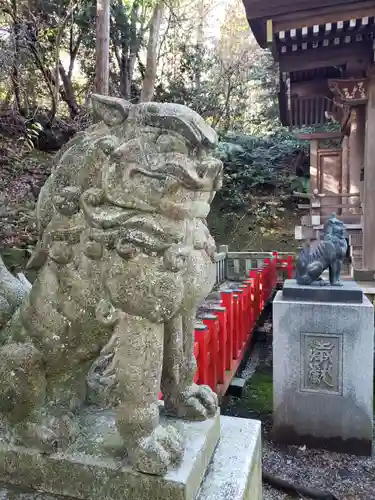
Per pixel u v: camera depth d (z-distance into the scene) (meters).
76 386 1.37
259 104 15.15
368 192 6.26
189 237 1.14
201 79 13.77
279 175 12.98
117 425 1.17
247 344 5.11
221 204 12.88
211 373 3.22
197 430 1.37
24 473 1.26
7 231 5.91
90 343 1.22
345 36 5.50
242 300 4.71
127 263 1.05
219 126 14.50
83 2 9.66
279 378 3.19
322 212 8.30
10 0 8.85
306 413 3.16
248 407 3.96
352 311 3.00
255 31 5.39
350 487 2.73
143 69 12.39
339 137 9.02
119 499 1.16
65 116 10.68
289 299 3.20
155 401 1.15
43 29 9.27
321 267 3.29
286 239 11.66
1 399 1.25
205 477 1.29
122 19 10.38
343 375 3.06
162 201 1.03
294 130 13.56
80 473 1.20
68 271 1.15
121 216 1.04
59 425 1.26
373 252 6.22
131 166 1.02
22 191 7.32
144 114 1.02
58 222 1.13
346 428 3.09
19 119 9.12
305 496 2.64
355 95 6.25
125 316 1.09
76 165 1.11
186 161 1.01
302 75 7.51
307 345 3.11
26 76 9.24
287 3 4.95
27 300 1.25
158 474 1.12
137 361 1.09
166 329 1.34
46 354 1.22
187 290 1.21
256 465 1.53
